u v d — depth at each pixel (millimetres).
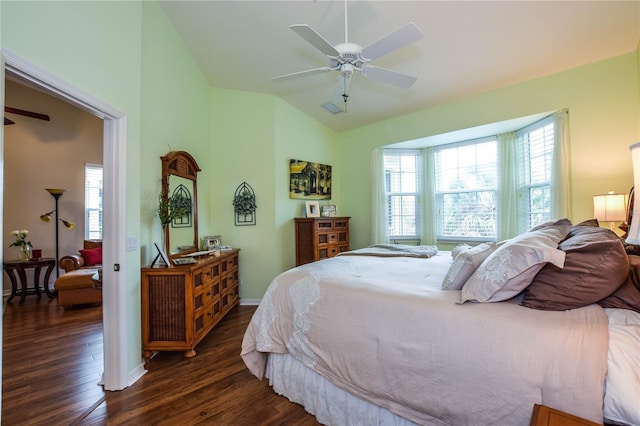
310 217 4059
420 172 4492
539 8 2299
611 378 948
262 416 1713
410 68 3100
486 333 1166
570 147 2916
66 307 3781
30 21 1382
